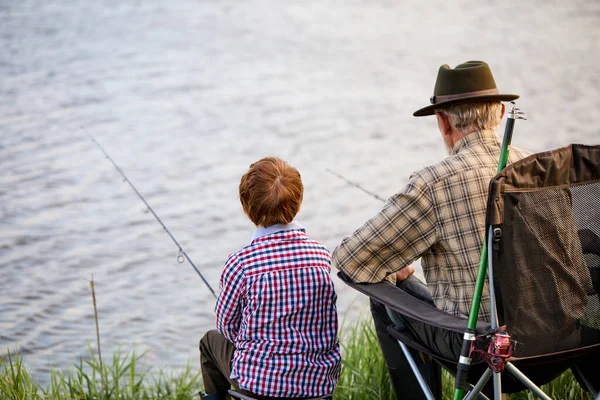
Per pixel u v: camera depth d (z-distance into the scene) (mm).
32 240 11641
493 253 3316
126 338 8656
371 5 37250
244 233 12164
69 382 5902
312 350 3705
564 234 3453
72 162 15492
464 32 30859
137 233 12078
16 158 15617
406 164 15734
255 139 17484
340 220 12609
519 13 35000
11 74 22781
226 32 30469
